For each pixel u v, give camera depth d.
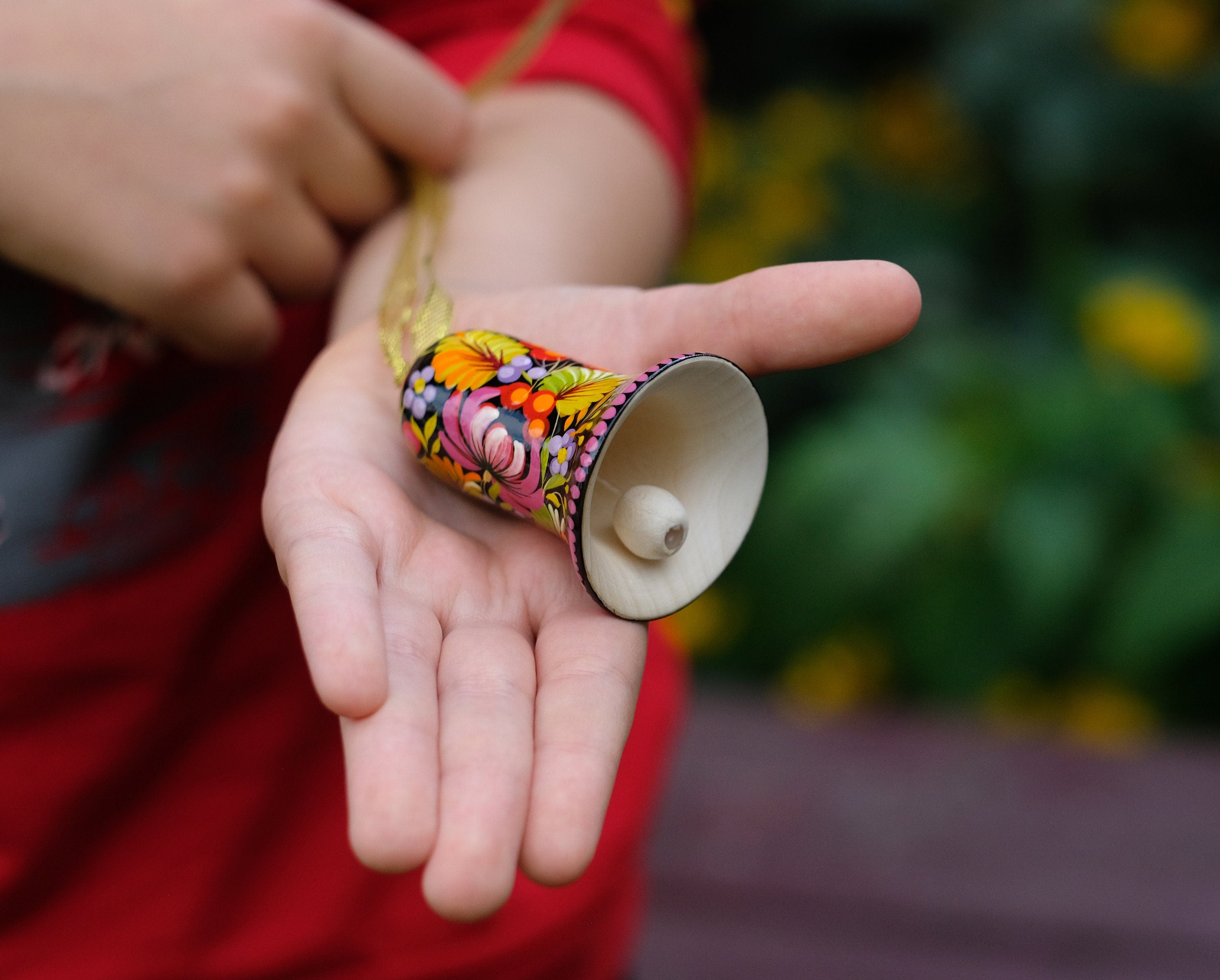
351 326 0.49
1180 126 1.02
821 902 0.69
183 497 0.50
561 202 0.51
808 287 0.43
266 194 0.48
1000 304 1.10
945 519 0.90
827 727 0.89
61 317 0.49
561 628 0.42
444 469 0.45
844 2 1.15
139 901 0.50
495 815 0.38
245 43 0.48
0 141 0.47
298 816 0.51
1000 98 1.03
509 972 0.51
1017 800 0.78
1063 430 0.92
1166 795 0.79
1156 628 0.85
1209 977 0.64
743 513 0.45
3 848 0.49
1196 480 0.90
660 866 0.72
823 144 1.16
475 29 0.56
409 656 0.40
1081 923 0.67
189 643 0.50
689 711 0.92
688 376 0.44
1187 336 0.93
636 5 0.56
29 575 0.48
